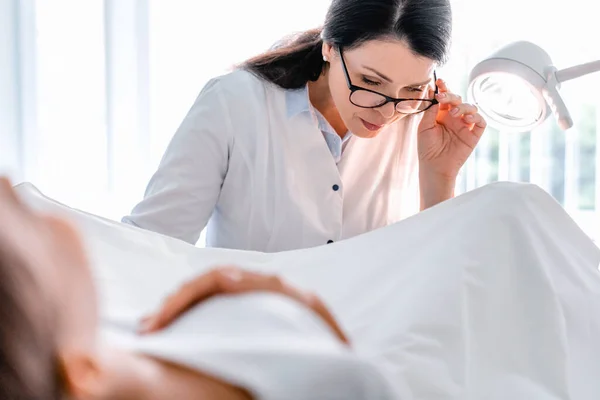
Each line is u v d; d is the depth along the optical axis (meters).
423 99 1.49
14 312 0.30
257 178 1.56
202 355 0.40
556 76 1.37
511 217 0.92
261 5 3.17
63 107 3.13
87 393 0.32
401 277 0.90
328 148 1.58
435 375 0.76
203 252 0.97
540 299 0.88
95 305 0.34
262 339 0.44
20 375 0.30
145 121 3.16
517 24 2.96
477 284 0.86
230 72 1.67
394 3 1.30
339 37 1.36
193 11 3.17
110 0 3.10
